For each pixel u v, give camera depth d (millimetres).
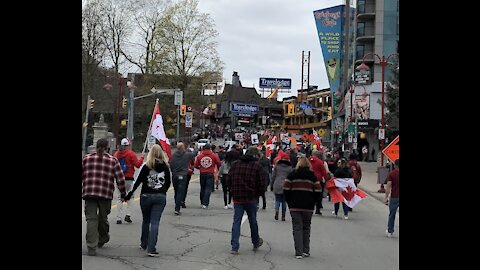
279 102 132500
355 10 60469
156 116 13578
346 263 8586
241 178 9070
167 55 57500
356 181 18297
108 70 58781
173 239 10164
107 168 8391
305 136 40281
